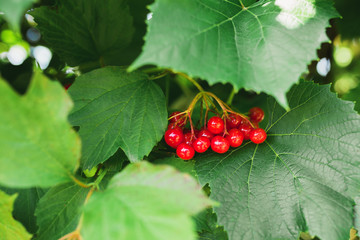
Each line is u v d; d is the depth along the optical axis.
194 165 0.27
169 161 0.28
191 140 0.28
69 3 0.29
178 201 0.21
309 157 0.27
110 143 0.26
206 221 0.27
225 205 0.26
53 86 0.21
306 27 0.24
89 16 0.30
